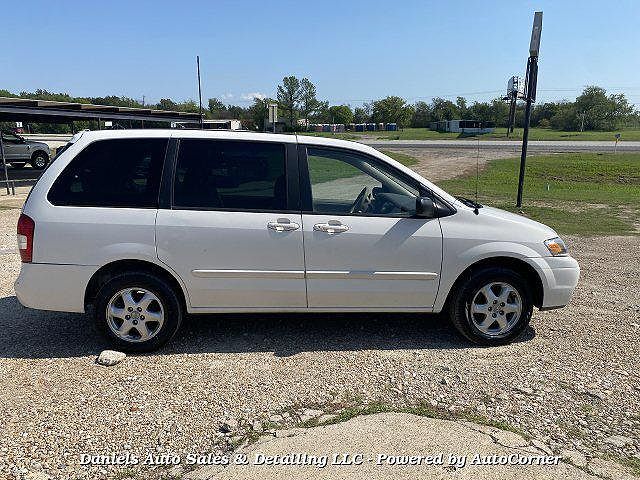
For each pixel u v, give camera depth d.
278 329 4.85
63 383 3.78
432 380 3.91
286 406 3.51
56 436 3.13
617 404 3.59
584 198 16.06
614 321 5.20
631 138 59.47
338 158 4.48
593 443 3.14
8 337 4.60
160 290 4.21
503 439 3.16
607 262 7.79
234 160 4.31
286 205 4.32
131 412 3.40
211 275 4.23
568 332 4.89
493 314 4.53
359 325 4.99
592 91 84.94
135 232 4.14
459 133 78.31
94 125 25.14
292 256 4.27
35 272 4.13
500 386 3.83
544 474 2.83
